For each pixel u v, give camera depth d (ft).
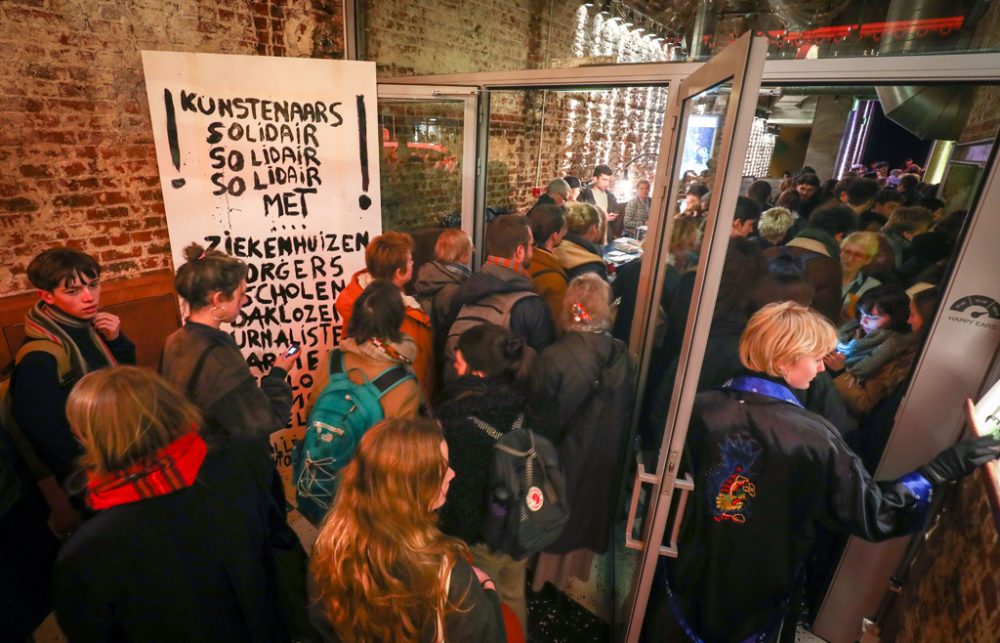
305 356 8.52
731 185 3.50
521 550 4.61
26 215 7.15
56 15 6.84
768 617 4.84
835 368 6.95
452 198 15.08
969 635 3.66
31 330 5.42
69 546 3.22
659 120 21.68
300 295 8.16
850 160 21.13
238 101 6.99
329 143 7.62
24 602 4.96
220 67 6.79
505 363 4.83
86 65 7.23
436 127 13.85
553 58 10.27
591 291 5.75
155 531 3.40
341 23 10.00
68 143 7.31
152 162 8.21
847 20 5.20
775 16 6.05
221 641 3.91
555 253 9.30
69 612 3.26
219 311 5.30
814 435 4.17
